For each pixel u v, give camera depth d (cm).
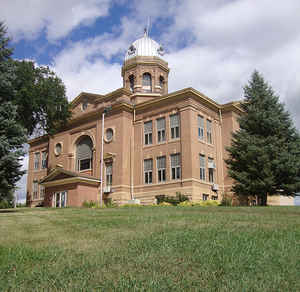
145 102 3791
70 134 4388
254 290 662
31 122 3859
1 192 2541
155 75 4578
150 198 3516
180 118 3506
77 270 802
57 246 1030
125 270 791
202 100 3641
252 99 3188
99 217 1675
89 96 4281
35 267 837
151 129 3744
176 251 919
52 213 2102
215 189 3503
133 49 4725
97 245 1023
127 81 4659
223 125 3878
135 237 1105
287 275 738
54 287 711
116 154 3741
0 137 2452
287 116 3078
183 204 2981
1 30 2814
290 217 1551
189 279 722
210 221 1412
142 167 3684
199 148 3459
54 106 3853
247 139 2984
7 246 1038
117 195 3603
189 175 3284
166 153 3528
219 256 862
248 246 948
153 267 803
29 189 5034
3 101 2705
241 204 3462
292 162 2756
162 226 1296
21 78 3478
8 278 771
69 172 3666
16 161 2489
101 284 714
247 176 2903
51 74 3878
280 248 932
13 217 1891
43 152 5006
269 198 3919
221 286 682
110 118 3922
